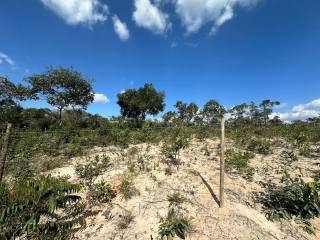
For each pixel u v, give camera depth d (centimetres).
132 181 626
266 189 598
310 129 1392
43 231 373
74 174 750
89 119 2158
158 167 755
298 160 895
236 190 592
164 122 2386
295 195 501
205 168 760
